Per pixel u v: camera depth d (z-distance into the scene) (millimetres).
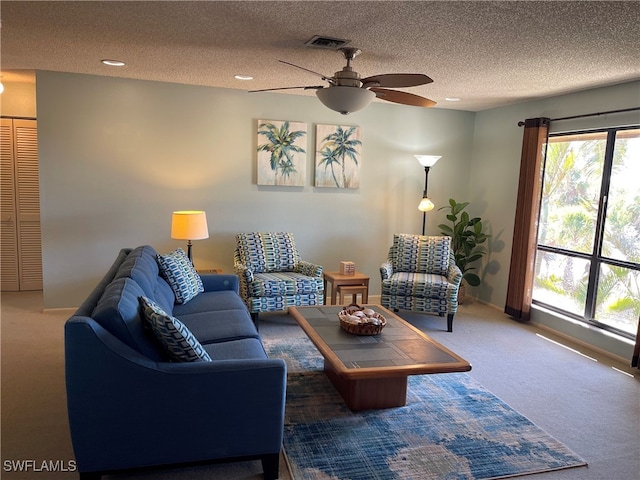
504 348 3910
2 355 3365
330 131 4977
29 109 5129
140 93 4367
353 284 4531
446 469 2189
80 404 1847
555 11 2168
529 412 2795
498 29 2451
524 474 2182
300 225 5051
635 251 3684
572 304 4289
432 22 2375
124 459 1937
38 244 5340
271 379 2016
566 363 3604
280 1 2164
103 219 4430
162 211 4586
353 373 2299
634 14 2170
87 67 3811
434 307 4324
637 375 3404
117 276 2590
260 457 2076
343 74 2760
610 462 2311
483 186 5387
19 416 2531
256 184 4836
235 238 4820
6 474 2055
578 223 4230
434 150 5430
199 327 2820
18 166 5164
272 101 4777
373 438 2438
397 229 5422
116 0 2209
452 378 3262
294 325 4344
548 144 4562
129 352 1882
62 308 4434
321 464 2197
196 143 4602
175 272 3342
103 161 4355
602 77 3494
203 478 2092
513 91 4145
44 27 2646
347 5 2184
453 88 4082
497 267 5156
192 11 2332
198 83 4375
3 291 5297
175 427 1956
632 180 3693
